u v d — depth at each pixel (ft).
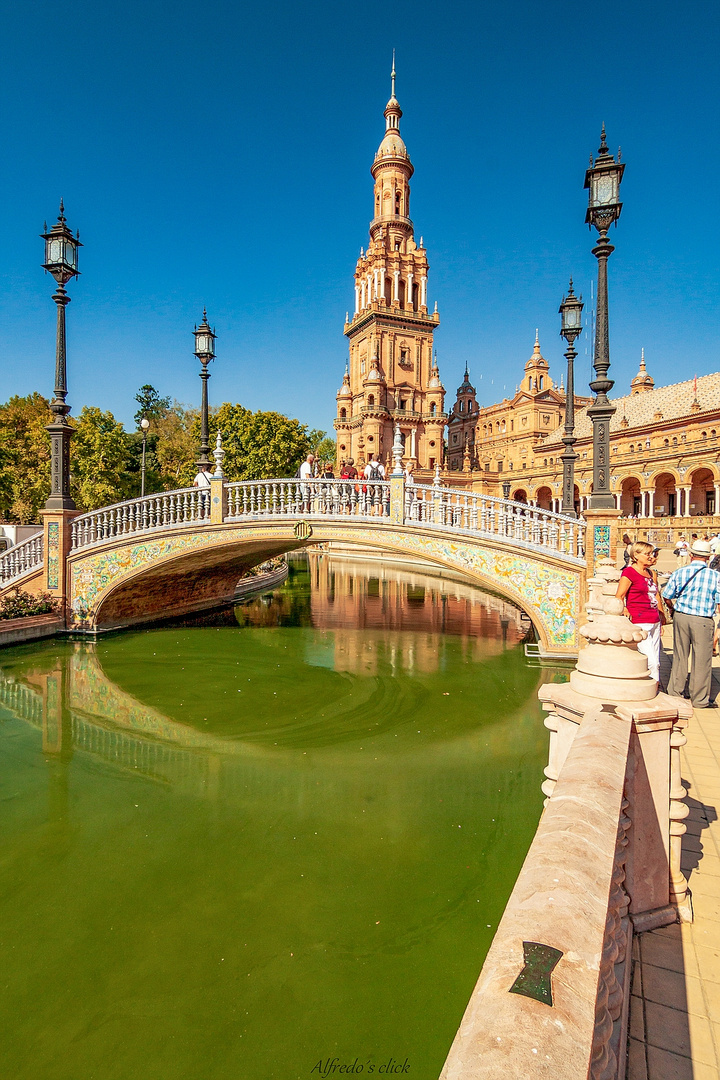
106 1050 10.69
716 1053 7.66
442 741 24.86
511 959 4.33
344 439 221.25
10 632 41.52
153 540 44.37
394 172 213.46
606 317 36.01
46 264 42.96
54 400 45.06
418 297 214.90
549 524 38.65
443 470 211.61
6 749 24.52
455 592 77.71
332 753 23.80
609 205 34.47
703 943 9.85
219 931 13.87
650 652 22.41
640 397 188.85
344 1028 11.11
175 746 24.70
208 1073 10.21
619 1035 6.91
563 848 5.78
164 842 17.66
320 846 17.35
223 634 47.24
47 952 13.24
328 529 41.81
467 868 16.21
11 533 64.54
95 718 27.86
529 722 26.89
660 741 10.21
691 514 156.04
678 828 10.57
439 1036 10.92
